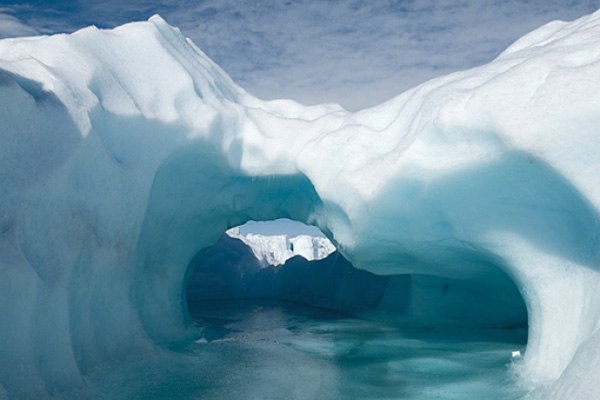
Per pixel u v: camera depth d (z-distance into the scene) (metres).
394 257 6.12
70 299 4.11
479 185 4.19
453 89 4.35
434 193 4.64
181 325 6.29
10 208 3.50
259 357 5.86
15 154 3.59
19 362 3.36
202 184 6.51
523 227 4.12
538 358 3.98
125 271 5.01
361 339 7.19
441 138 4.27
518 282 4.50
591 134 3.15
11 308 3.36
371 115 5.99
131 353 4.96
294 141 6.65
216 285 14.02
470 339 7.00
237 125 6.63
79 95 4.28
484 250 4.70
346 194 5.36
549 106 3.31
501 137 3.53
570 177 3.33
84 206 4.29
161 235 6.09
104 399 3.96
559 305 3.87
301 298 12.77
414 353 6.18
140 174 5.04
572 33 3.96
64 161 3.95
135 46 5.84
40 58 4.54
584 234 3.68
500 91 3.62
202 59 7.35
